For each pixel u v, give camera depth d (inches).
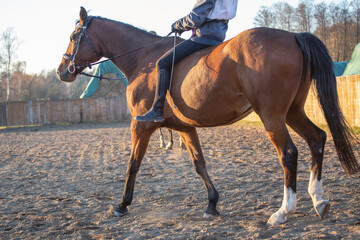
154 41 190.2
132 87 180.4
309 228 136.9
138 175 272.5
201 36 160.7
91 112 1059.3
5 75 2171.5
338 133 137.6
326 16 1487.5
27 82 2573.8
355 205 163.0
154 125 171.3
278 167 273.6
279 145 137.3
